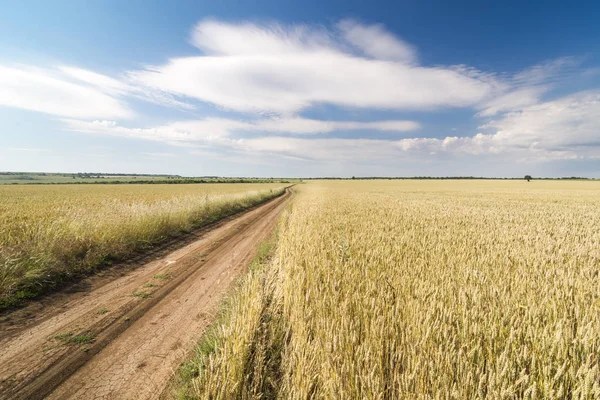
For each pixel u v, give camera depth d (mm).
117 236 8695
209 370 2783
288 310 4008
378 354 2434
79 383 3055
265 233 12828
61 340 3896
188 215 14352
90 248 7711
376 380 2117
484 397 2062
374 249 6191
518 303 3336
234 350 2795
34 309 4828
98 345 3791
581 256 5879
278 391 2684
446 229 9562
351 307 3412
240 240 11211
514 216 13672
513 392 2004
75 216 9211
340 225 10148
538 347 2398
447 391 1990
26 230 8070
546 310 3094
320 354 2695
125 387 3010
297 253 6027
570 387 2131
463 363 2264
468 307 3277
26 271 5539
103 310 4883
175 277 6699
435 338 2631
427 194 37906
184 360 3479
